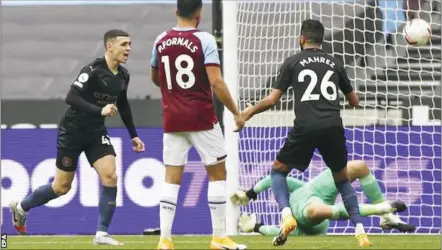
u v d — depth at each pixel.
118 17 52.72
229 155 33.47
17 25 53.03
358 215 24.39
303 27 24.72
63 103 46.97
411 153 35.44
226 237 22.12
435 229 35.09
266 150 35.53
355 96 25.14
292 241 27.47
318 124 23.62
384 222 30.22
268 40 37.44
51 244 26.55
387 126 35.69
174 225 35.34
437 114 38.88
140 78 48.78
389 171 35.44
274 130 35.56
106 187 26.11
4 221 35.81
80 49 52.44
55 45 52.56
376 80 37.88
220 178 21.97
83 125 26.36
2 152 35.97
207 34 21.42
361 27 40.03
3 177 35.97
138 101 44.66
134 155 35.69
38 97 50.97
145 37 50.88
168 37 21.52
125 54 26.20
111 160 26.44
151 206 35.56
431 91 39.28
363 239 24.08
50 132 36.03
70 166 27.23
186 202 35.38
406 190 35.34
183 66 21.28
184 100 21.38
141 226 35.47
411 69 39.66
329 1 37.88
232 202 32.66
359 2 40.03
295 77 24.09
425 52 39.84
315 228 31.38
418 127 35.50
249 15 37.62
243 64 37.22
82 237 32.12
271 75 37.28
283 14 38.97
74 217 35.69
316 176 33.03
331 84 24.06
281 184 24.38
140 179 35.62
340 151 24.11
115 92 26.52
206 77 21.45
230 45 34.00
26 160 36.03
